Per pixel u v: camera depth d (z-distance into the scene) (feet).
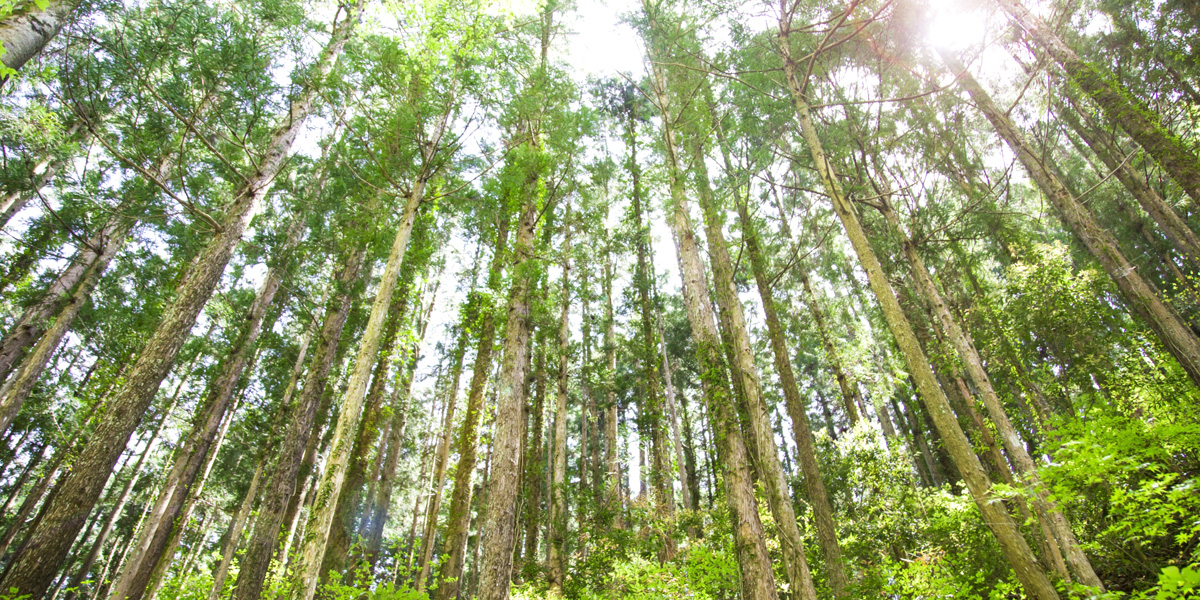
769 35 28.35
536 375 48.91
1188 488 13.10
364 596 23.26
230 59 26.45
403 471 73.67
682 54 31.96
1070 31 29.55
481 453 49.08
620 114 47.19
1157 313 26.21
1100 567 23.18
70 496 19.57
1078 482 15.98
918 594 22.47
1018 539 17.15
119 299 41.88
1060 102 31.58
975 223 37.32
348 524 32.45
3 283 37.40
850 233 22.86
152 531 33.53
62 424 49.70
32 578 17.70
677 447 51.62
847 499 34.78
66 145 37.01
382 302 25.22
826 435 38.73
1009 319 37.06
